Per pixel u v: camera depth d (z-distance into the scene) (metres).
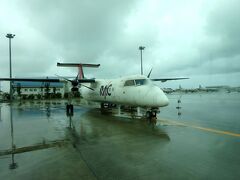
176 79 21.81
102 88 16.09
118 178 4.01
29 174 4.27
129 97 12.34
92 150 5.89
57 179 4.02
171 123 10.32
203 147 6.06
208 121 10.87
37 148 6.17
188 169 4.40
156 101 10.45
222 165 4.61
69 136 7.72
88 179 3.99
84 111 17.00
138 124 10.16
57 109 19.36
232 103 23.52
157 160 4.98
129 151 5.75
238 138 7.17
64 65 22.31
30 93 56.78
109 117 12.95
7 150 5.98
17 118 13.09
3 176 4.18
